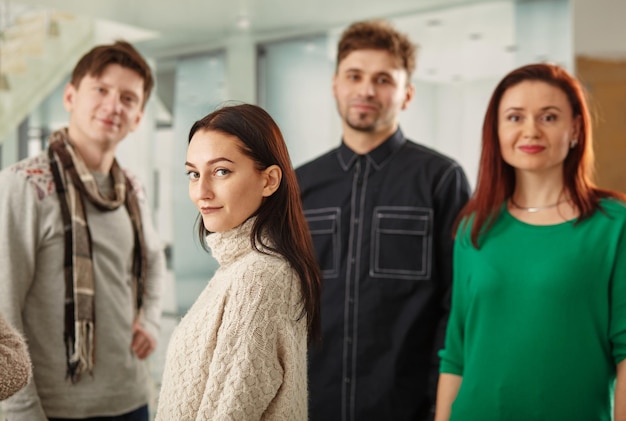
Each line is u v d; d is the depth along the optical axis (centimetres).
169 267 793
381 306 217
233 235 130
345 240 226
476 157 616
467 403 170
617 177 417
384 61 220
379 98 221
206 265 764
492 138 182
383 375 214
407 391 213
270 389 120
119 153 806
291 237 133
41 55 673
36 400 191
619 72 418
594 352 160
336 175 233
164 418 128
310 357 225
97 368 209
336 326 221
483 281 173
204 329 126
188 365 127
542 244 169
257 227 130
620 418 154
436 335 216
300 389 127
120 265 221
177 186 803
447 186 218
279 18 677
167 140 821
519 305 167
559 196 174
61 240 205
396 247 219
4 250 193
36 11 682
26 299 201
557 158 170
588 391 159
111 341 214
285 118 741
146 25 712
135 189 241
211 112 137
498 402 166
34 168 205
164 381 132
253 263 125
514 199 181
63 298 203
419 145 231
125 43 226
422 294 216
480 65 616
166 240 799
